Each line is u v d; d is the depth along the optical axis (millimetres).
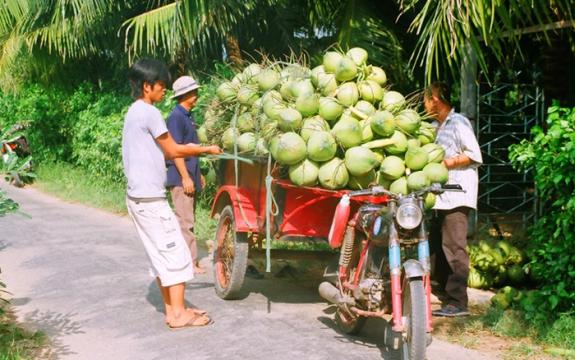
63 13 11883
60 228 10180
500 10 5750
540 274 5746
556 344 5023
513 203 9195
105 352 4910
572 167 5277
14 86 17656
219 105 6078
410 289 4289
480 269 6758
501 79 9773
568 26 6910
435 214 6047
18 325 5586
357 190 4953
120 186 13094
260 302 6125
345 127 4922
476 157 5703
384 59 9008
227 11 10398
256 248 6184
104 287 6707
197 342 5031
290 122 5062
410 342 4316
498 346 5074
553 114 5492
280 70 5879
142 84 5266
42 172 16453
